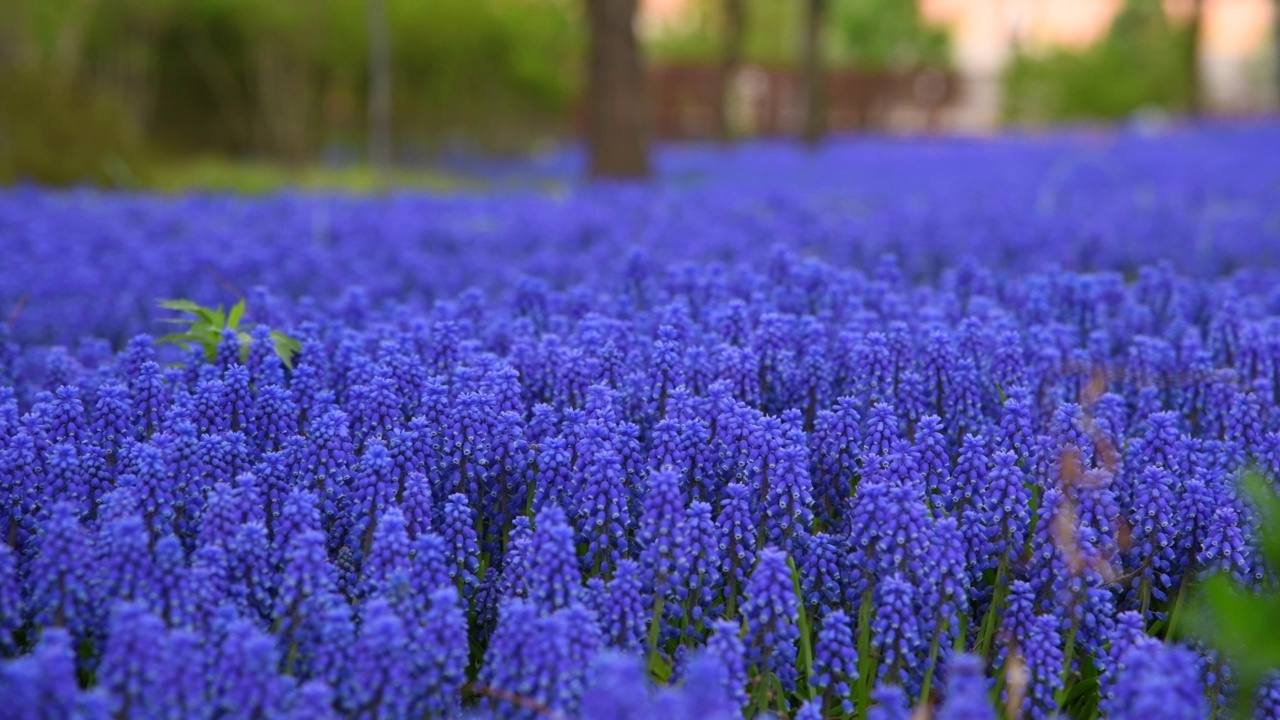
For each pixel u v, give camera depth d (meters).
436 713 2.66
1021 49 47.44
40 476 3.39
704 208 11.80
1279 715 2.82
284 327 5.13
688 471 3.44
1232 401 4.13
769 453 3.31
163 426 3.65
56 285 7.10
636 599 2.96
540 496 3.43
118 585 2.78
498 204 12.29
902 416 4.00
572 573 2.92
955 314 5.39
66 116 15.73
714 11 46.66
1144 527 3.28
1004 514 3.27
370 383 3.85
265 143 26.73
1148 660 2.54
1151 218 11.06
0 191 12.86
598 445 3.37
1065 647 3.10
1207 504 3.22
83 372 4.71
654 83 44.22
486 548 3.55
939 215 10.93
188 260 7.68
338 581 3.15
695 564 3.11
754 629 2.91
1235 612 2.18
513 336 4.80
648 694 2.85
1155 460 3.55
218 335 4.52
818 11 30.34
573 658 2.63
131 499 3.02
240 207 11.46
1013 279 7.25
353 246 9.10
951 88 48.66
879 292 5.66
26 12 18.03
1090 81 46.84
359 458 3.62
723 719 2.35
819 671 2.95
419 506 3.24
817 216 10.67
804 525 3.38
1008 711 2.93
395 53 28.05
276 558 2.98
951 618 3.00
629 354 4.31
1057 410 3.56
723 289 5.54
